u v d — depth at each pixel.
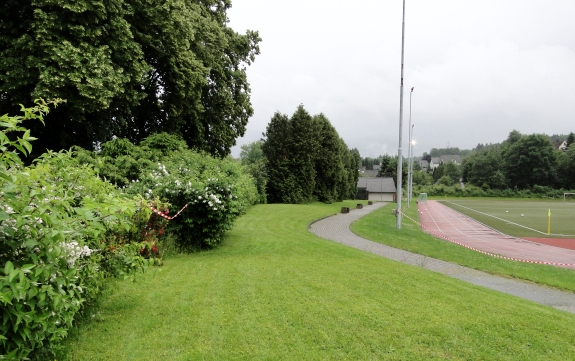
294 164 40.34
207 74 21.98
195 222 10.38
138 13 16.98
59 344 3.67
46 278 2.87
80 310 4.65
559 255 14.38
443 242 16.31
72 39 14.24
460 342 4.40
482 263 11.03
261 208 26.23
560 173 93.06
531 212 43.53
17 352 2.83
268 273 7.57
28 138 2.64
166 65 19.23
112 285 6.05
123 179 13.14
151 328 4.61
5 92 14.48
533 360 4.04
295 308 5.40
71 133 18.72
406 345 4.28
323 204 41.59
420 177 113.44
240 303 5.60
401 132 19.91
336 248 11.23
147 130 23.09
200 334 4.46
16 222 2.59
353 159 70.38
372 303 5.71
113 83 14.58
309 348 4.16
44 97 13.13
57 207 2.90
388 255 11.61
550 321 5.25
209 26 22.48
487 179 98.56
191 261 8.81
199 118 24.17
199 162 14.59
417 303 5.78
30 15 14.53
